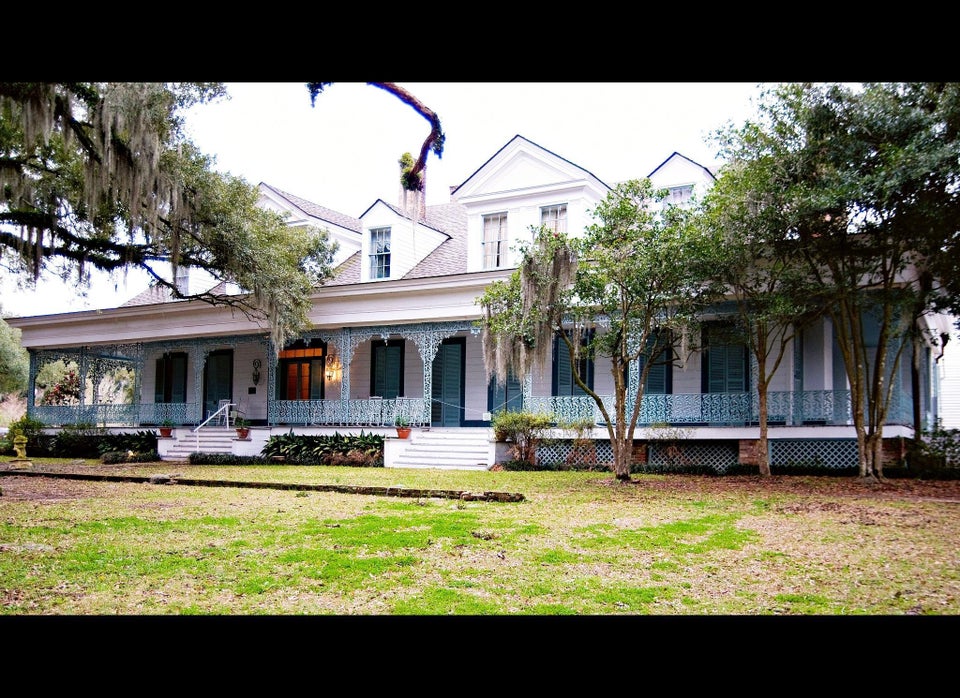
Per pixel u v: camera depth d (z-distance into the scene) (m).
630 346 14.14
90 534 7.68
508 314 12.98
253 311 19.94
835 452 14.47
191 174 14.48
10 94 10.11
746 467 14.27
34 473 15.52
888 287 12.05
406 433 17.72
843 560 6.22
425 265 20.80
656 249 11.59
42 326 24.95
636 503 10.07
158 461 19.70
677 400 15.63
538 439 16.19
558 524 8.23
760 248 11.98
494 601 5.04
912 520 8.17
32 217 14.06
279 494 11.80
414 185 9.58
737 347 16.33
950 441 13.78
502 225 18.78
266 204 22.70
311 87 6.22
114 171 11.84
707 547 6.82
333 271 19.94
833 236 11.69
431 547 6.88
